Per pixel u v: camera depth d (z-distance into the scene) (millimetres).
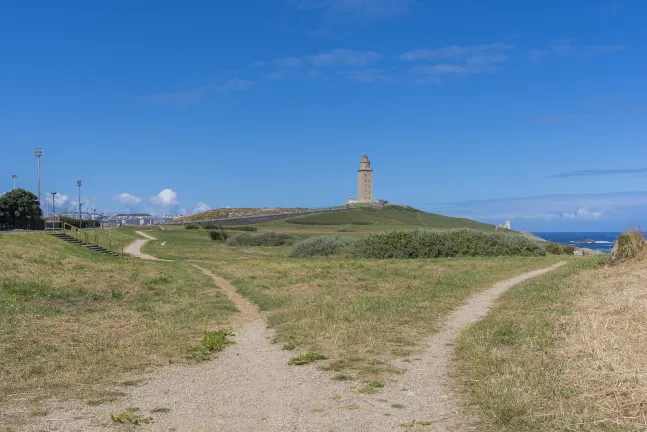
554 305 12102
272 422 5398
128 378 7277
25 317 11430
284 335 10250
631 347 7152
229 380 7156
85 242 38000
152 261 31938
